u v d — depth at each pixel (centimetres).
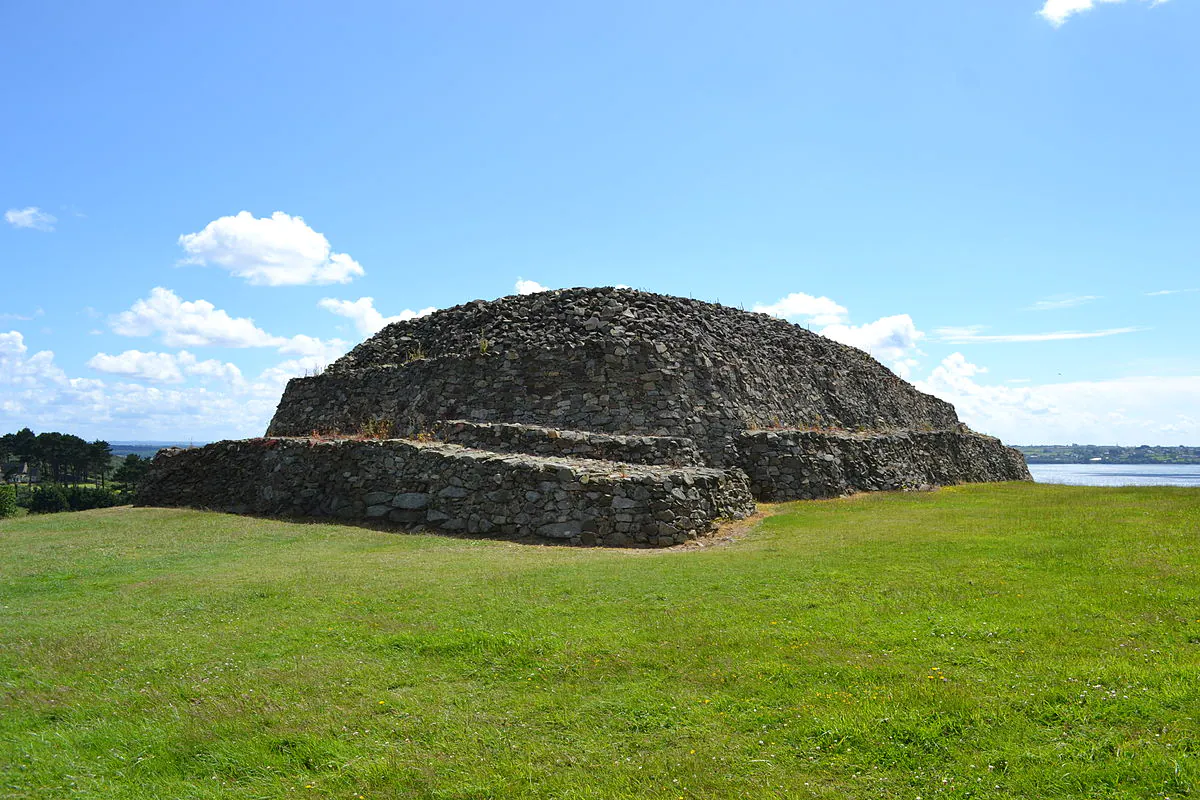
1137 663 851
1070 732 705
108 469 8894
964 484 4041
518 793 668
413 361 3338
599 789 665
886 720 743
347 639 1105
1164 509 2100
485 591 1354
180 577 1638
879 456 3322
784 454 2833
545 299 3453
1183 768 623
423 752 749
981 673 854
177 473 3167
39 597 1514
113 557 1950
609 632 1077
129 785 712
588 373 3002
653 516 1989
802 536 1917
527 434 2522
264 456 2891
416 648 1051
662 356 3023
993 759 666
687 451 2586
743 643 999
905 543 1670
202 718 838
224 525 2450
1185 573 1241
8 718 873
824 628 1046
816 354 4197
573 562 1647
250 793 689
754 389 3297
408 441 2602
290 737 786
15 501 5731
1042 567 1352
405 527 2302
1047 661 873
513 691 895
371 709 855
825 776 667
